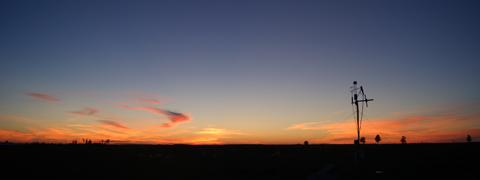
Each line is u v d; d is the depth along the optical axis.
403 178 20.58
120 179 22.08
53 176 23.42
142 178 22.56
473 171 24.61
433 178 20.59
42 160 39.94
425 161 36.31
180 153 63.84
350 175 22.05
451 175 22.05
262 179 21.27
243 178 22.02
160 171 27.28
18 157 43.97
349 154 56.53
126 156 52.09
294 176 22.06
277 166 30.27
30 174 24.48
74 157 47.62
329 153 60.44
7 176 23.25
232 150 77.62
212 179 21.72
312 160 40.53
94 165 33.28
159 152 67.38
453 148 72.56
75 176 23.53
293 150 74.19
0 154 48.25
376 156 48.56
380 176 21.39
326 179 20.27
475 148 71.19
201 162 38.22
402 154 52.31
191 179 21.86
